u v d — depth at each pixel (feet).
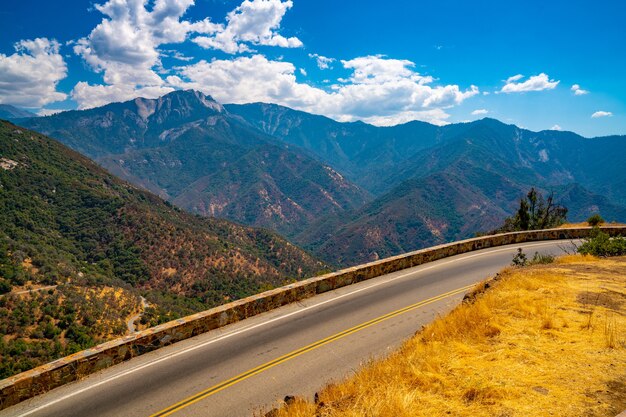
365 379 24.45
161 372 33.27
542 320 27.68
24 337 244.01
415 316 44.04
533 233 97.55
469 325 29.50
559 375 19.85
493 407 17.66
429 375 21.81
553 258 59.21
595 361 20.93
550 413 16.53
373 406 19.38
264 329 42.39
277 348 37.17
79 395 29.99
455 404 18.65
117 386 31.14
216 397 28.78
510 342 24.93
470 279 59.52
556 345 23.59
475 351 24.54
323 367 32.63
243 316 46.01
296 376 31.40
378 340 37.68
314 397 25.90
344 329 41.22
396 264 67.31
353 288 57.21
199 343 39.32
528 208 139.54
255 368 33.24
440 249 76.43
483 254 79.41
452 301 48.78
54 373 31.42
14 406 28.84
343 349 36.09
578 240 95.61
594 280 37.93
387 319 43.57
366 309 47.44
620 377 19.02
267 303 48.78
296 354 35.63
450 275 62.49
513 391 18.69
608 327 25.35
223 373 32.55
